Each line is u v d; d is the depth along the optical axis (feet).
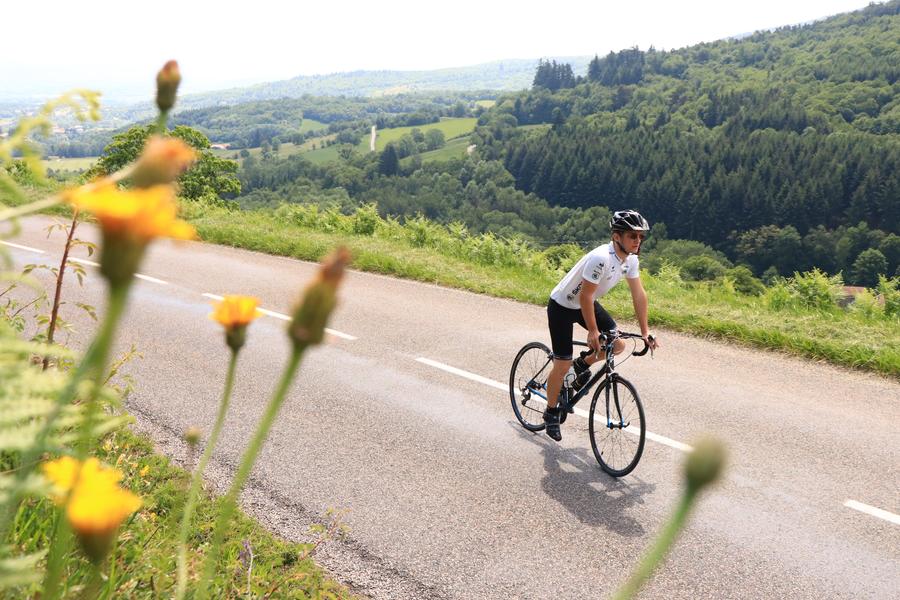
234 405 23.40
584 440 21.88
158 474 15.55
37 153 3.78
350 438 21.35
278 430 21.62
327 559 15.21
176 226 1.94
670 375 27.73
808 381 27.17
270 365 27.58
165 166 1.96
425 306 37.93
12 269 3.66
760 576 15.16
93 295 35.29
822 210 426.51
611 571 15.26
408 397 24.90
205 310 35.04
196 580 9.09
